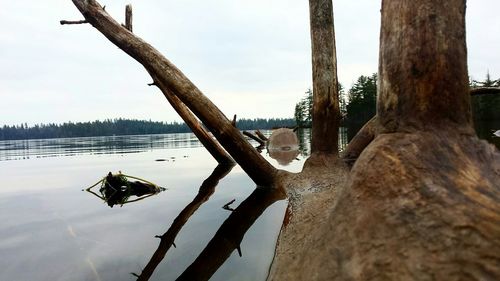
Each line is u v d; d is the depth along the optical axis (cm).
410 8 191
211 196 567
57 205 540
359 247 154
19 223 427
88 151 2219
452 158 164
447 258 127
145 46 542
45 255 306
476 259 121
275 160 1046
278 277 216
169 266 276
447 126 178
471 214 135
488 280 114
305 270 184
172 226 396
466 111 185
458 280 120
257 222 393
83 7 544
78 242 344
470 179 152
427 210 146
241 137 557
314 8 538
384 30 207
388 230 150
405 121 186
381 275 138
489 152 177
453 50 183
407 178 162
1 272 267
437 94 180
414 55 186
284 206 448
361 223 162
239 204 495
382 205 160
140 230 384
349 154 594
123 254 307
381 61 208
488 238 124
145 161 1274
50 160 1502
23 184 787
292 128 2003
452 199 144
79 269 272
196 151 1945
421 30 186
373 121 579
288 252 250
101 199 582
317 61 539
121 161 1302
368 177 176
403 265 135
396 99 192
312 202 356
